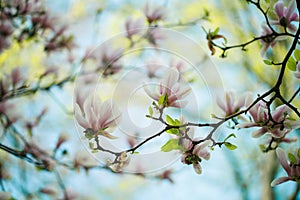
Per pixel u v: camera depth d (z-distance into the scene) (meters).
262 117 1.48
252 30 3.08
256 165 3.35
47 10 2.28
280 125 1.49
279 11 1.59
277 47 2.43
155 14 2.04
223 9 3.10
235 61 3.13
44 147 2.11
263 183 3.24
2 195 1.59
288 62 1.52
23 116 2.36
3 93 2.14
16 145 2.23
